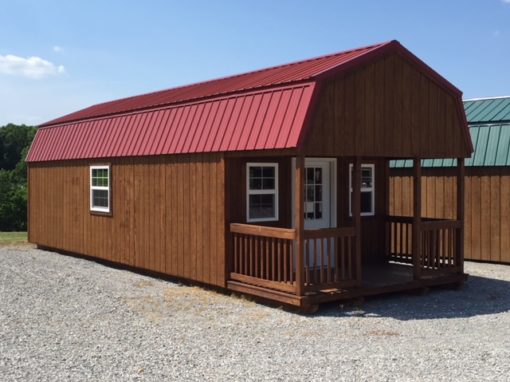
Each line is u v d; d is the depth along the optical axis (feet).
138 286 38.37
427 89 36.58
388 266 41.37
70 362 22.07
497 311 31.71
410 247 49.96
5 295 35.04
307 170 38.83
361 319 29.50
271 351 23.59
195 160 37.14
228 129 34.55
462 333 26.73
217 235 35.45
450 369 21.09
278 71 38.40
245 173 35.45
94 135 49.39
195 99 38.55
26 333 26.43
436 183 53.57
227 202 34.83
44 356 22.85
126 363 21.94
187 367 21.48
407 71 35.45
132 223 43.86
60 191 54.13
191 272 37.76
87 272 44.21
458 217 38.75
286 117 31.09
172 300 33.78
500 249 49.67
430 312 31.32
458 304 33.53
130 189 43.98
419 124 36.06
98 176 48.49
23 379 20.11
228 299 34.09
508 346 24.34
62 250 55.93
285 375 20.51
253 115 33.24
